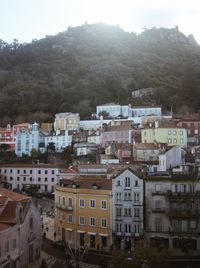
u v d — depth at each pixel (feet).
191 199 302.86
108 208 316.60
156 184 310.86
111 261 228.63
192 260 290.15
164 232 303.89
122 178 315.17
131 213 310.65
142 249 228.02
